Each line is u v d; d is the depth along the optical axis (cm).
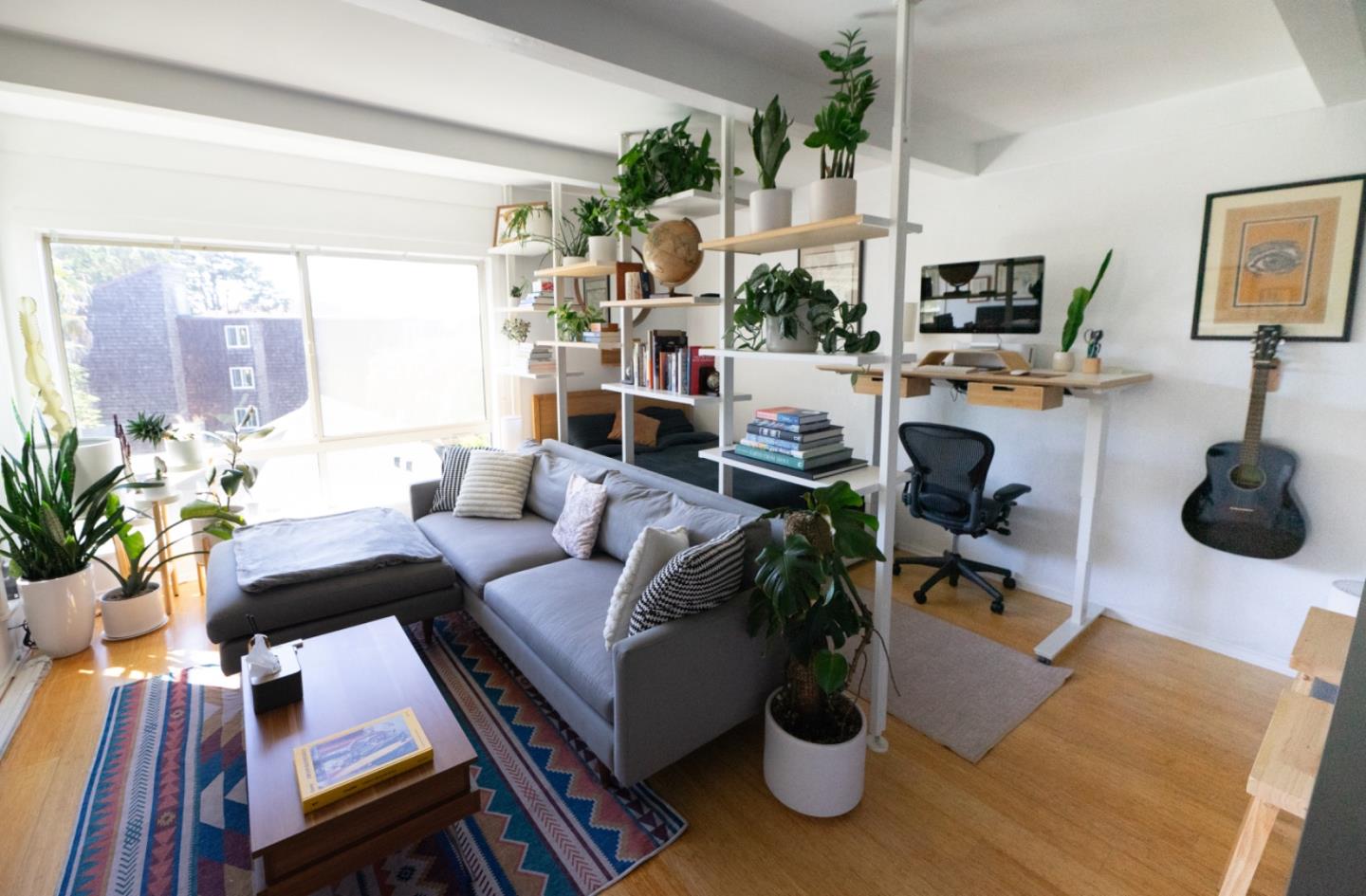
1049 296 312
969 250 341
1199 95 256
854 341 205
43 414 302
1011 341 328
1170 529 287
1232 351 261
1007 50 217
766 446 237
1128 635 293
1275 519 249
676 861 168
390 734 157
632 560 197
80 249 331
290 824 132
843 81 191
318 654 198
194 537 357
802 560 167
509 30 171
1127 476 298
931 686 250
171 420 366
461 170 398
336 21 201
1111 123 281
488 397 486
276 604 233
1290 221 241
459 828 178
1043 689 248
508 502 330
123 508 296
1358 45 174
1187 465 279
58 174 309
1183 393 276
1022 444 337
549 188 453
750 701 203
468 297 468
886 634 208
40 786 194
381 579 255
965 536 369
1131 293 286
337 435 425
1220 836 176
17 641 275
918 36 206
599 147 352
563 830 178
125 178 325
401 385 448
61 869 165
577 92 262
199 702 240
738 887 160
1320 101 228
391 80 251
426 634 280
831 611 175
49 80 217
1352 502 237
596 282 461
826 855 170
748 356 226
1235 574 270
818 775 177
